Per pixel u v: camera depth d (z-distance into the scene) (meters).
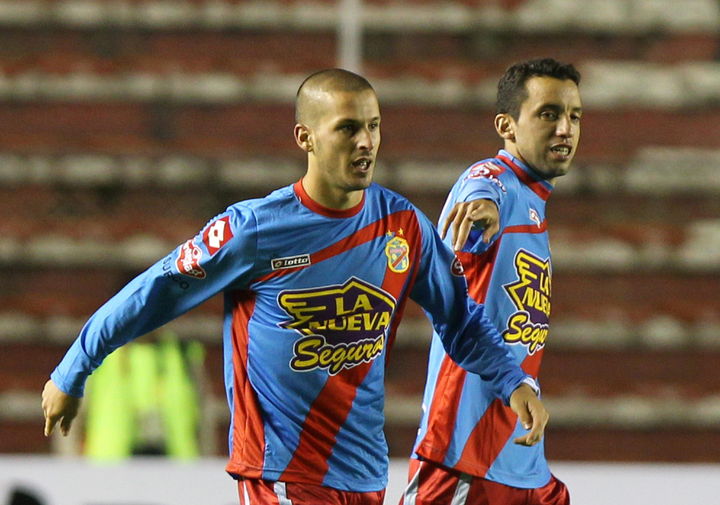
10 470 15.53
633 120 40.78
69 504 15.51
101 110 40.00
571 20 42.09
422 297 12.22
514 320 13.12
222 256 11.22
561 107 13.13
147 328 11.52
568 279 38.19
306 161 38.72
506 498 13.27
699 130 40.78
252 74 40.62
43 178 38.28
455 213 11.73
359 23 41.72
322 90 11.08
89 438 22.69
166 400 23.31
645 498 16.22
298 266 11.32
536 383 12.06
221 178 38.41
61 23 41.38
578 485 16.19
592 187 39.69
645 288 38.16
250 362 11.59
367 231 11.54
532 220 13.30
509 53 42.34
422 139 40.00
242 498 11.80
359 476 11.76
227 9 41.62
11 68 40.03
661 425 35.41
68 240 37.22
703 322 36.84
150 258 37.28
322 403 11.50
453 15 41.81
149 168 38.38
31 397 34.59
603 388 35.94
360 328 11.52
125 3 41.47
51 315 35.97
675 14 42.34
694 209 39.78
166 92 40.00
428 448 13.23
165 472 15.67
